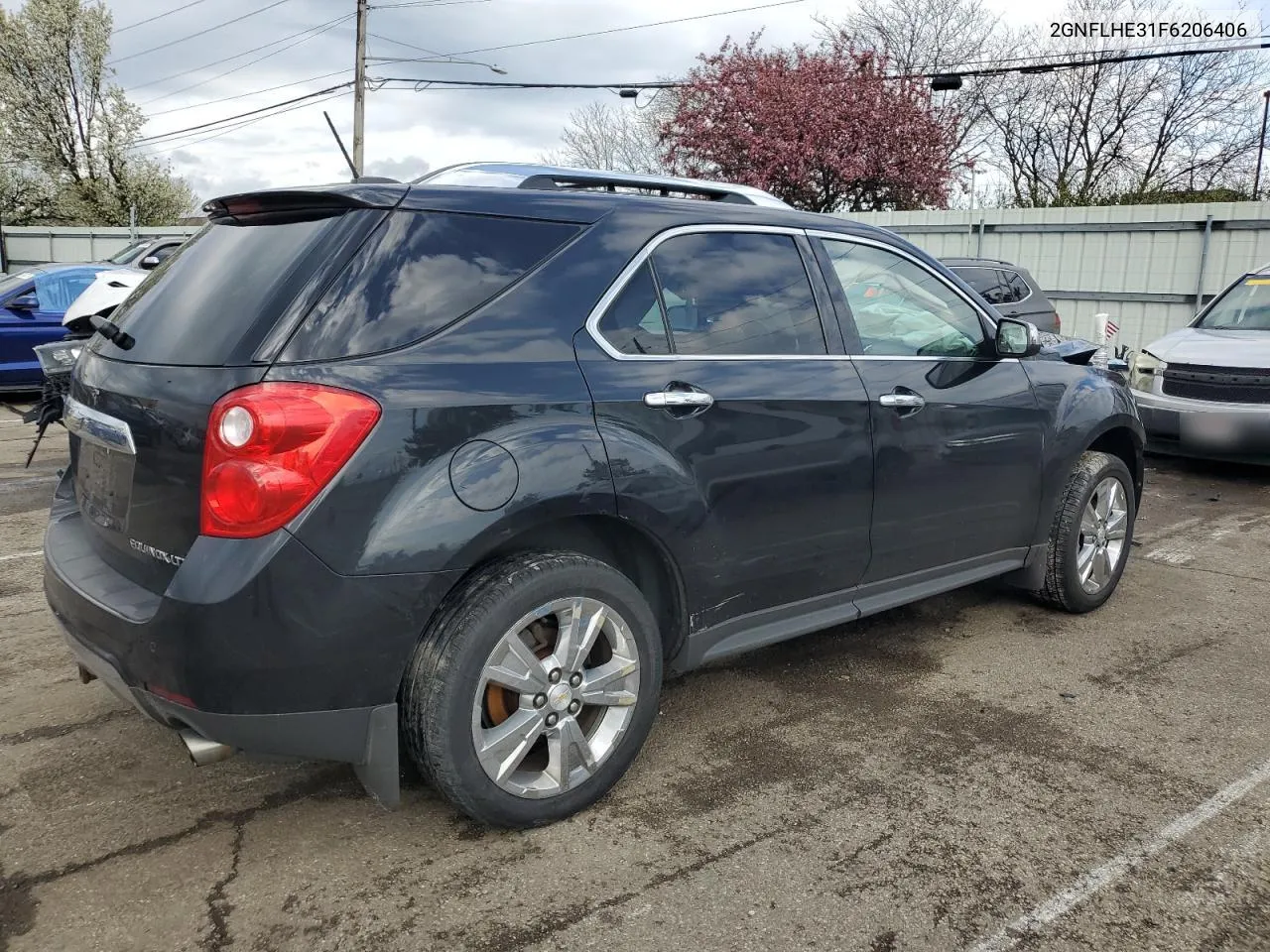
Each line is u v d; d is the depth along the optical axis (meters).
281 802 2.90
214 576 2.23
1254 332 8.28
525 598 2.56
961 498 3.87
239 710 2.29
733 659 4.09
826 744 3.31
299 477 2.25
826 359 3.39
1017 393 4.09
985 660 4.09
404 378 2.42
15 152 31.38
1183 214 13.82
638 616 2.83
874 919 2.38
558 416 2.64
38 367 11.19
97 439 2.69
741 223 3.29
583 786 2.79
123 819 2.80
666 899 2.45
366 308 2.45
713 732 3.40
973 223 15.85
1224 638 4.37
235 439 2.25
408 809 2.87
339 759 2.45
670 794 2.96
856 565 3.53
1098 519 4.58
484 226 2.71
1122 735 3.39
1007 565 4.27
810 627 3.45
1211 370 7.66
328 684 2.34
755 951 2.27
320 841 2.70
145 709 2.44
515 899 2.45
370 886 2.50
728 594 3.15
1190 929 2.35
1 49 30.41
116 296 7.30
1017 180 32.84
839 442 3.34
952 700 3.68
